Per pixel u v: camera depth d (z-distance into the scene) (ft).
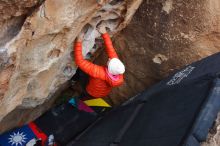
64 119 10.82
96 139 9.29
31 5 5.90
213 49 9.26
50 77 8.36
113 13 8.28
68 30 7.10
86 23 7.55
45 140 10.46
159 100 8.59
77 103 11.01
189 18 8.95
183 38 9.27
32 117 10.53
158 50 9.70
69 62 8.81
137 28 9.61
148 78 10.46
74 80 10.84
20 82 7.39
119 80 9.20
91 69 8.93
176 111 7.69
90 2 6.81
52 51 7.41
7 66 6.36
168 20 9.16
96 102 10.97
